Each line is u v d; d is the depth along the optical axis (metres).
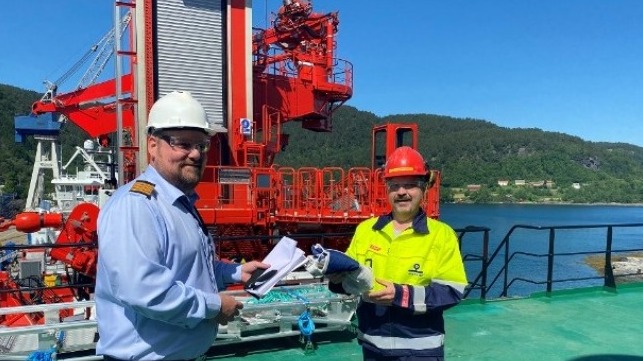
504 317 6.76
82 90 17.78
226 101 12.23
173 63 11.51
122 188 2.17
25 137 25.83
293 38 18.30
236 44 12.23
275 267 2.52
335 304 5.62
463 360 5.21
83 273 9.05
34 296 10.05
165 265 2.04
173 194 2.16
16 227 8.52
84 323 4.67
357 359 5.09
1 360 4.54
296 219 11.03
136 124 11.04
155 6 11.27
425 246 2.69
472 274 28.56
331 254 2.45
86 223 9.07
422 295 2.54
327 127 19.33
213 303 2.07
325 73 17.91
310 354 5.22
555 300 7.68
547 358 5.28
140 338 2.05
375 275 2.82
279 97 17.08
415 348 2.68
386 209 10.82
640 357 5.32
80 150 30.12
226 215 10.87
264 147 13.09
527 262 34.75
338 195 11.10
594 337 5.96
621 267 34.50
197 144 2.20
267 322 5.28
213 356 5.13
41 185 33.12
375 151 12.62
